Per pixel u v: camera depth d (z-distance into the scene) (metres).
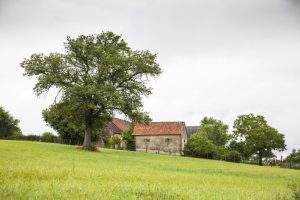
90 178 14.88
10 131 107.81
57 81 49.66
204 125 111.12
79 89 49.62
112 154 49.91
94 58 53.97
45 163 22.73
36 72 52.88
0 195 8.72
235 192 13.33
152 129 97.69
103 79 53.62
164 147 95.06
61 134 78.31
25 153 34.56
